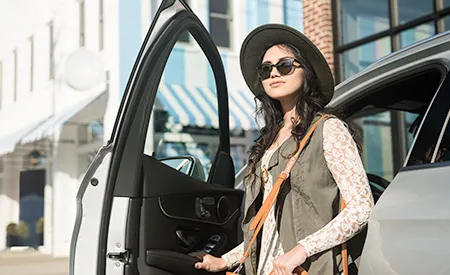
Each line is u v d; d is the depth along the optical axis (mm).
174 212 2172
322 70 2020
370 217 1760
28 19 12195
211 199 2395
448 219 1535
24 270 9477
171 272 2086
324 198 1833
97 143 10688
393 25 7918
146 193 2041
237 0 10695
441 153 1779
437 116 1866
